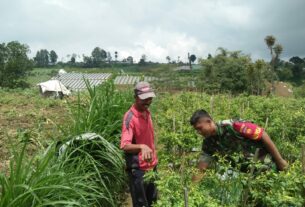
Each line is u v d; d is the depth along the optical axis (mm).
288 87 38000
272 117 10469
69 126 6812
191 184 4480
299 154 7613
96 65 125312
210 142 5309
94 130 6734
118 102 7926
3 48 59844
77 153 6160
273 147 5102
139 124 5703
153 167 5844
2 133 10469
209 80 37250
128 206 7129
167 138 6492
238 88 36031
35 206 4465
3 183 4445
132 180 5797
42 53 143000
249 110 10867
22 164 4980
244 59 37094
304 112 10391
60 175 4691
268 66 35062
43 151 6043
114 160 6328
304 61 87875
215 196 4551
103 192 6133
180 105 13562
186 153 6605
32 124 12188
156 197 5895
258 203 4602
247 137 5117
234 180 4551
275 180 4324
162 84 40750
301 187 4348
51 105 17953
